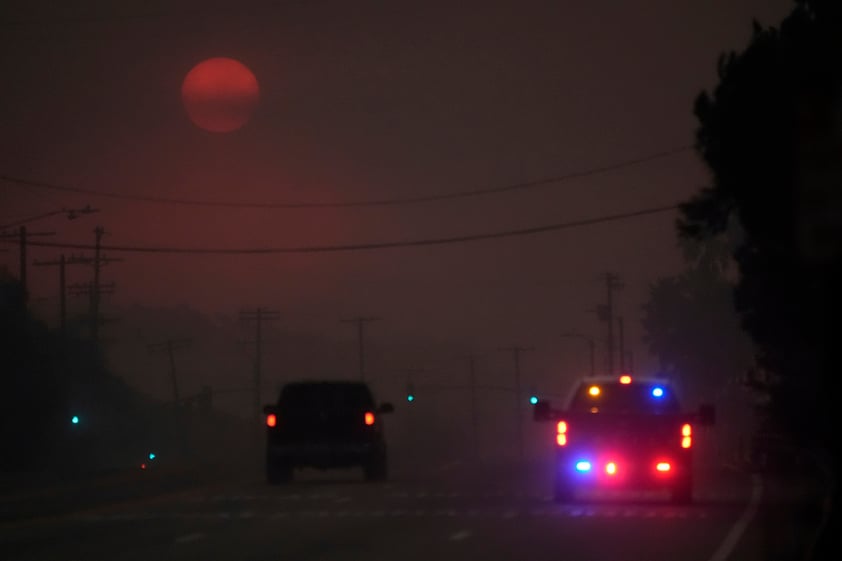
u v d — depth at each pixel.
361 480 138.88
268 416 131.75
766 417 157.50
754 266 111.81
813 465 117.94
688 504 97.88
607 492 113.88
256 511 95.50
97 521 90.25
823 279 98.94
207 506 101.44
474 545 70.69
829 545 59.94
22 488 123.31
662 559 63.78
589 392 101.81
